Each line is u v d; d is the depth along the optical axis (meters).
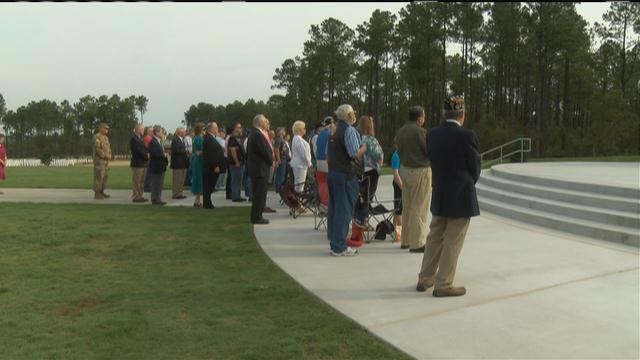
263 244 8.27
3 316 5.02
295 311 5.15
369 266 6.91
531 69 63.88
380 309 5.21
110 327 4.72
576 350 4.19
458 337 4.48
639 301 5.34
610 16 69.19
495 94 74.81
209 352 4.17
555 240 8.33
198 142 12.54
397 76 76.62
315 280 6.24
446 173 5.50
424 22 60.97
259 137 9.87
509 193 12.02
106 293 5.74
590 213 9.12
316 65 72.75
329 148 7.48
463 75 71.38
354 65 73.81
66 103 110.56
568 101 72.69
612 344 4.30
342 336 4.50
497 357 4.08
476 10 61.78
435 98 70.00
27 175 23.44
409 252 7.75
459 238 5.56
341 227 7.45
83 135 106.31
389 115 80.31
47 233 9.05
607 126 56.50
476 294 5.62
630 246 7.80
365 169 8.28
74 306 5.32
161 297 5.60
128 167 31.50
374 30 69.56
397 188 8.93
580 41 56.44
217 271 6.66
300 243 8.34
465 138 5.41
